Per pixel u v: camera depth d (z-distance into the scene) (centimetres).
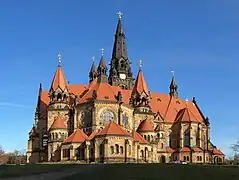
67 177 8312
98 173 8631
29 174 8900
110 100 16012
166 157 18650
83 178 8144
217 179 8069
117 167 9456
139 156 15700
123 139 14488
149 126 17125
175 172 8750
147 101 17925
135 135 16038
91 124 15712
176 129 19362
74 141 15088
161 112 19750
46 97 19312
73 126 16362
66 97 17150
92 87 17275
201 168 9431
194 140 19100
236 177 8256
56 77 17312
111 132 14412
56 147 16112
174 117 19750
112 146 14312
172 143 19338
